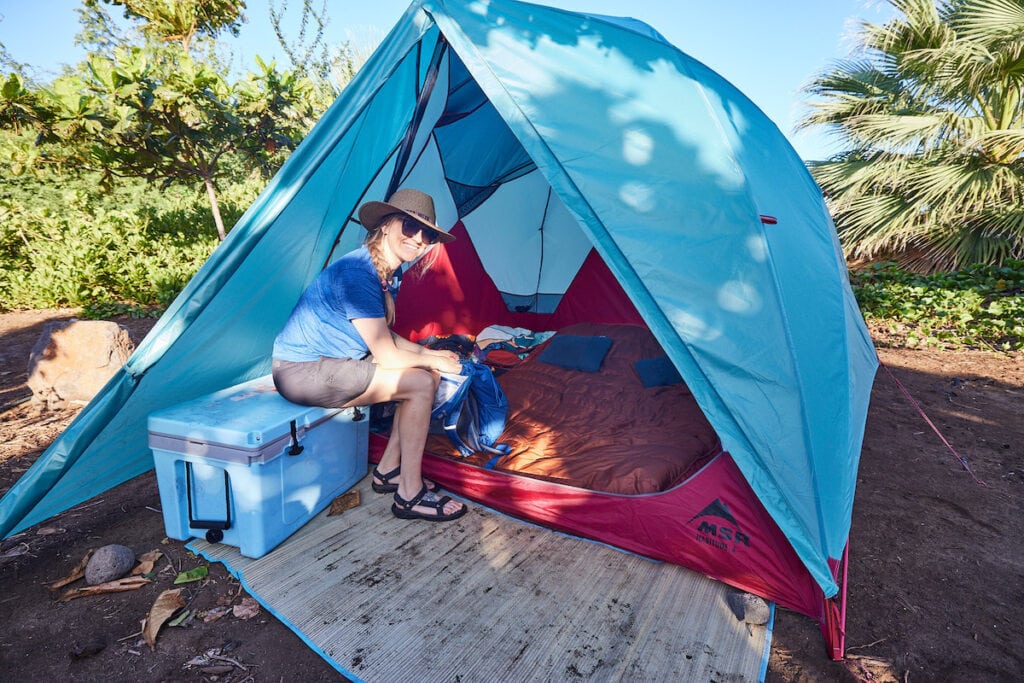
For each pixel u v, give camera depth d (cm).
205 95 764
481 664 188
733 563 224
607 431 319
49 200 1209
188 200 1234
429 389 266
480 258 558
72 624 210
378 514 281
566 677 183
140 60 730
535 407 361
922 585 234
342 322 261
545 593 223
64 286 768
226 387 333
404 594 222
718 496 236
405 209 263
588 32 251
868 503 301
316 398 262
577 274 555
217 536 246
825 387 248
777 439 214
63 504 277
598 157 228
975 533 273
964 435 397
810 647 199
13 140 775
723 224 227
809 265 285
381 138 319
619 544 253
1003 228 812
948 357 596
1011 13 806
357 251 267
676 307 216
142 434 297
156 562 246
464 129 398
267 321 330
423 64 292
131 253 870
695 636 201
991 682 184
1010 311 661
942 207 845
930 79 870
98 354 446
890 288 794
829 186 973
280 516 251
